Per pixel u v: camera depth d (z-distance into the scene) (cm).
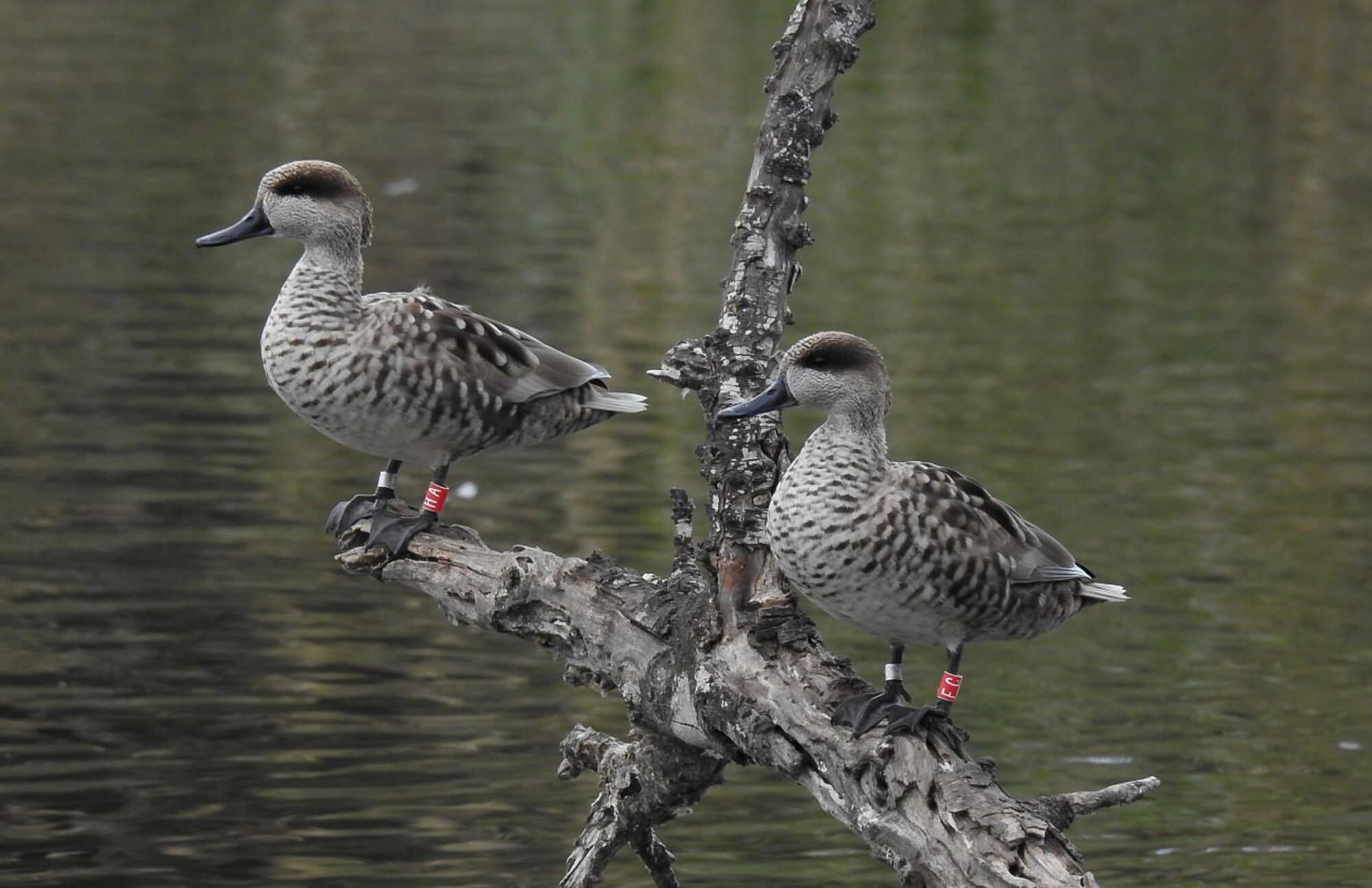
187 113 3316
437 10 4191
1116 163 3206
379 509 962
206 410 1972
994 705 1359
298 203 941
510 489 1769
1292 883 1109
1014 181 3089
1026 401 2069
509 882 1092
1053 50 3909
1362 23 4072
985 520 810
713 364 910
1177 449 1927
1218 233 2841
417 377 928
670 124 3359
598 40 3922
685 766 916
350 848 1129
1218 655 1448
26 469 1778
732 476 877
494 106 3431
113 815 1162
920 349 2236
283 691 1346
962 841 699
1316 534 1700
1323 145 3322
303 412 953
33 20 4003
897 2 4238
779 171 927
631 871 1127
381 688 1358
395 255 2566
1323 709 1352
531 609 889
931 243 2738
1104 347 2286
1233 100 3578
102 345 2180
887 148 3250
